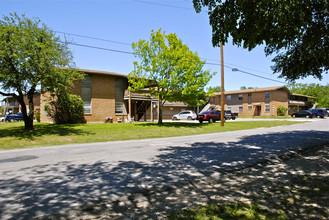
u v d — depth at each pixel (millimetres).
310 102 57500
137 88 19109
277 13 5262
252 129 19062
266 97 43844
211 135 14828
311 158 6926
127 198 3963
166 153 8141
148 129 17531
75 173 5508
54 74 13766
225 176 5328
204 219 2977
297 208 3279
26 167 6160
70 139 12695
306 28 6262
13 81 13156
